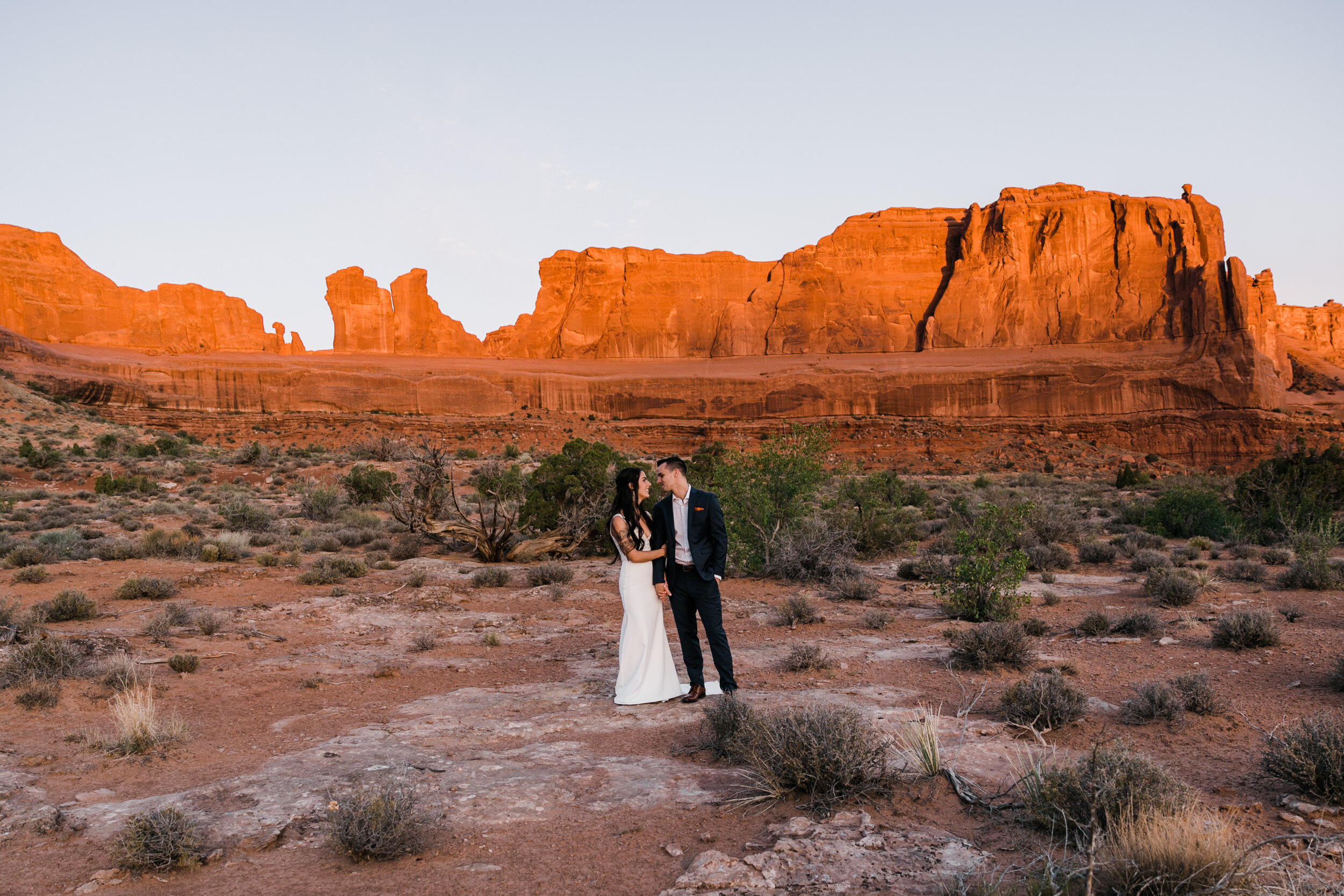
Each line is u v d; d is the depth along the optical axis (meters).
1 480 39.41
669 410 129.50
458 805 4.12
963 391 119.44
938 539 19.88
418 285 165.88
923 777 4.35
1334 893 2.81
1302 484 20.64
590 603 12.34
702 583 6.26
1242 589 11.78
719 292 154.25
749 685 6.77
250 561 17.06
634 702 6.21
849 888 3.05
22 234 143.25
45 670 6.87
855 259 149.75
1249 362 108.56
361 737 5.46
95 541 18.84
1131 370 114.88
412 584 13.68
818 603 11.66
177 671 7.62
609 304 157.38
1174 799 3.45
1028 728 5.09
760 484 15.26
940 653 7.96
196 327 158.38
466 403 124.44
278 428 105.25
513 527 18.08
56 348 121.81
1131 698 6.05
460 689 7.07
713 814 3.94
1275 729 5.04
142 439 65.81
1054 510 23.64
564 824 3.87
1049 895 2.85
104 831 3.82
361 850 3.46
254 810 4.02
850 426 114.88
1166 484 38.44
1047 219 138.38
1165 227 130.25
